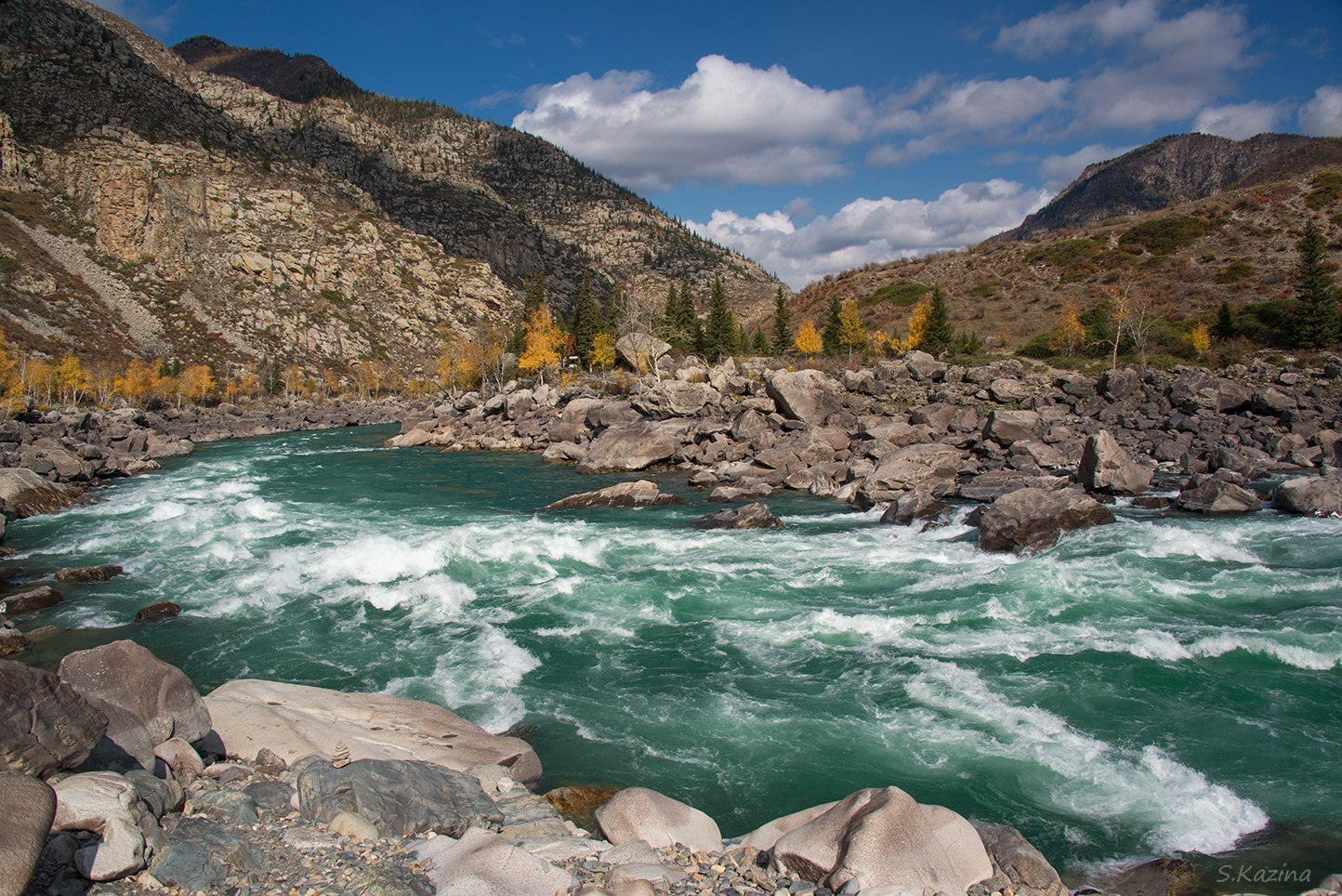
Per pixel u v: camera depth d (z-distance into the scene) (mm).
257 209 167375
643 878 6555
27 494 29844
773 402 44594
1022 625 15352
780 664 14094
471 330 177500
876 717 11852
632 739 11445
